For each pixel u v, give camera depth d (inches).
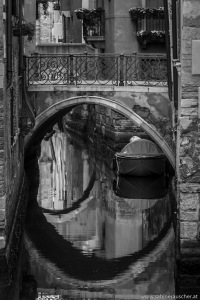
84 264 588.1
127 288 531.2
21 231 671.8
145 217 725.3
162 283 539.8
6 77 586.2
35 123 851.4
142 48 1017.5
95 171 989.8
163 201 797.9
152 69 842.2
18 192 713.6
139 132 1010.7
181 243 528.1
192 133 525.7
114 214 738.2
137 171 880.3
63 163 1067.9
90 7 1122.0
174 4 655.8
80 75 849.5
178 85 627.8
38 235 668.1
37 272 569.6
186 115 525.3
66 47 1078.4
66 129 1472.7
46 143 1295.5
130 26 1015.0
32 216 737.6
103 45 1067.3
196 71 520.7
